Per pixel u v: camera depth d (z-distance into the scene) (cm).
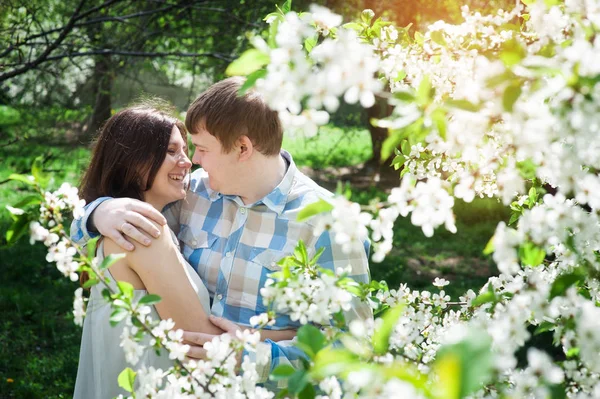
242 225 215
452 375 80
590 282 147
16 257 740
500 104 112
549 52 122
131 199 212
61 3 690
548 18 131
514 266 126
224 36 703
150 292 204
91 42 677
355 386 119
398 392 92
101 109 767
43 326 565
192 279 212
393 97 116
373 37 182
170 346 144
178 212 238
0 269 708
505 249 125
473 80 142
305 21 123
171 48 712
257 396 145
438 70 168
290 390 114
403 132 118
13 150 764
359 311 191
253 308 210
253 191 215
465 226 930
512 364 97
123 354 205
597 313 119
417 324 177
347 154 1345
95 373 212
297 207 213
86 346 222
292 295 141
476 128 120
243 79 213
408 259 789
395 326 155
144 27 662
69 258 141
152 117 226
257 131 207
